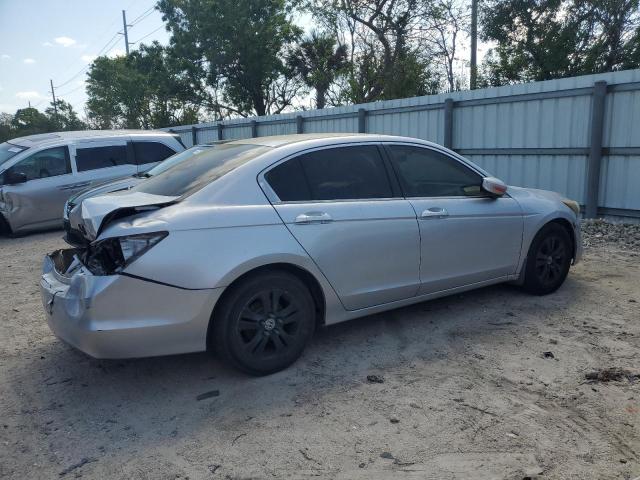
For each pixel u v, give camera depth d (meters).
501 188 5.15
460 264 5.00
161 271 3.55
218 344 3.88
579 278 6.39
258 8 31.97
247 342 3.95
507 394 3.78
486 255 5.18
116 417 3.61
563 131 9.46
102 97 47.25
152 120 43.16
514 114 10.18
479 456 3.11
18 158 10.20
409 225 4.61
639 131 8.48
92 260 3.64
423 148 5.02
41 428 3.50
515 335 4.77
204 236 3.71
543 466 3.01
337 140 4.57
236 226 3.83
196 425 3.49
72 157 10.55
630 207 8.77
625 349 4.45
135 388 3.99
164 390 3.95
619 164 8.81
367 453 3.15
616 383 3.90
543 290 5.73
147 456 3.18
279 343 4.08
